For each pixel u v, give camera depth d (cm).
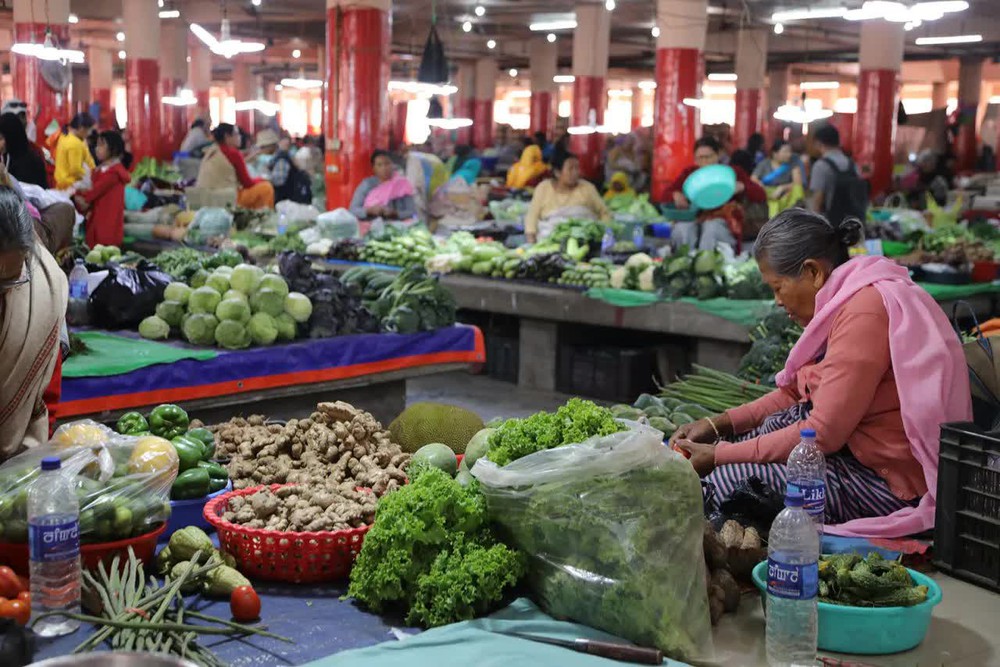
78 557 229
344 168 1202
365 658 213
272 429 340
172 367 472
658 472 234
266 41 2895
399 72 3722
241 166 1126
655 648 225
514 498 238
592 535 229
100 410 450
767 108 3266
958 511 278
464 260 862
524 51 3159
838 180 805
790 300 312
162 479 258
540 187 956
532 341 824
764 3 2014
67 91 1769
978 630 250
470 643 222
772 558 227
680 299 714
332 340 536
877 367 289
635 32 2648
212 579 244
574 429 247
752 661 231
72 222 489
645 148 2116
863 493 296
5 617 215
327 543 255
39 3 1722
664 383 787
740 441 328
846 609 235
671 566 229
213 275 518
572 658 216
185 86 2642
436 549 241
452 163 1585
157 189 1187
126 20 2136
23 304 270
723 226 804
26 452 262
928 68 3378
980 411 311
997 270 842
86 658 153
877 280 296
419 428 378
